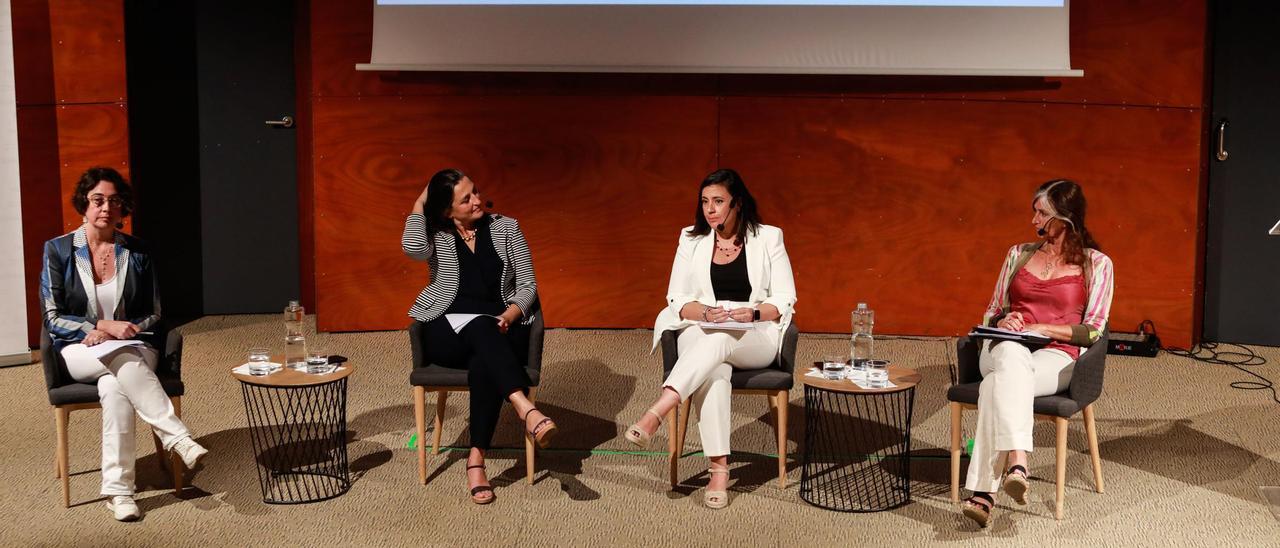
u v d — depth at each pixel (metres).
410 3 5.07
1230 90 5.17
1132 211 5.15
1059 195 3.42
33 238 5.18
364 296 5.39
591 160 5.29
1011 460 3.09
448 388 3.49
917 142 5.18
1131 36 5.05
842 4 4.98
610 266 5.36
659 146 5.26
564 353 4.98
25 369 4.85
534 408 3.38
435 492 3.43
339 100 5.23
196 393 4.42
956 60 4.98
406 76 5.24
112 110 5.17
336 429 4.01
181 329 5.54
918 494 3.42
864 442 3.87
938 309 5.30
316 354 3.53
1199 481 3.51
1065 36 4.95
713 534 3.13
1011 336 3.25
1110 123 5.11
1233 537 3.08
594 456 3.76
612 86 5.23
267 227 5.88
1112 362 4.93
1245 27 5.11
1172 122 5.08
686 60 5.03
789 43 5.01
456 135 5.28
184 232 5.81
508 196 5.32
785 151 5.22
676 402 3.31
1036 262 3.51
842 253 5.29
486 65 5.07
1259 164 5.17
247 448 3.80
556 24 5.04
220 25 5.68
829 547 3.04
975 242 5.23
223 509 3.29
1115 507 3.31
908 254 5.27
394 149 5.28
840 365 3.37
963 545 3.04
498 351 3.43
